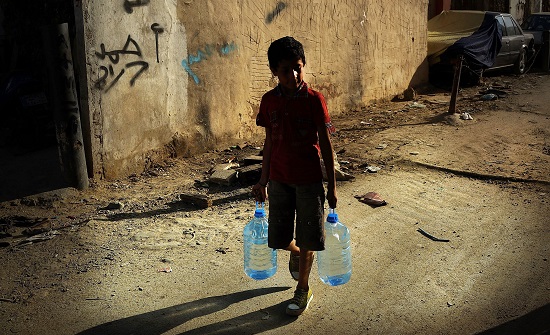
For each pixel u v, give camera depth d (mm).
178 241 5211
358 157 7832
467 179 6898
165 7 7469
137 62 7219
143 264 4770
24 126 8250
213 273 4598
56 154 7930
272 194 3797
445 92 13500
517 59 15336
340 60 10922
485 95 12039
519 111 10711
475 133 9023
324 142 3631
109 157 7047
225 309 4066
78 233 5422
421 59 13539
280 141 3656
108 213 5965
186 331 3803
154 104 7547
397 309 4047
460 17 14875
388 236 5293
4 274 4625
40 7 8273
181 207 6102
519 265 4664
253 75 9094
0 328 3854
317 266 4570
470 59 13469
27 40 8859
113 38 6883
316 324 3879
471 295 4219
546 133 9047
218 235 5336
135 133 7348
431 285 4375
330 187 3730
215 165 7734
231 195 6469
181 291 4324
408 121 10180
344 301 4160
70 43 6746
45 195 6457
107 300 4203
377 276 4531
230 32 8508
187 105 8047
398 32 12531
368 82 11781
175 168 7664
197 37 8008
